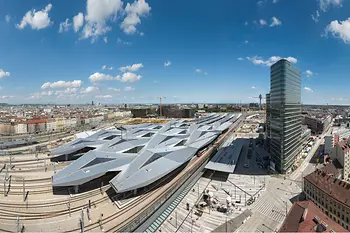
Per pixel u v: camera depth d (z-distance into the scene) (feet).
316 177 267.59
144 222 209.97
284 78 346.95
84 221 205.46
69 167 289.12
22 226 201.77
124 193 256.93
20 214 220.64
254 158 449.48
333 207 231.30
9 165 387.75
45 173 342.44
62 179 254.06
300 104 451.94
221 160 377.71
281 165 357.20
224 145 521.65
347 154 371.97
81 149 466.70
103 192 264.52
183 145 406.41
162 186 268.21
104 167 288.10
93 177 269.23
